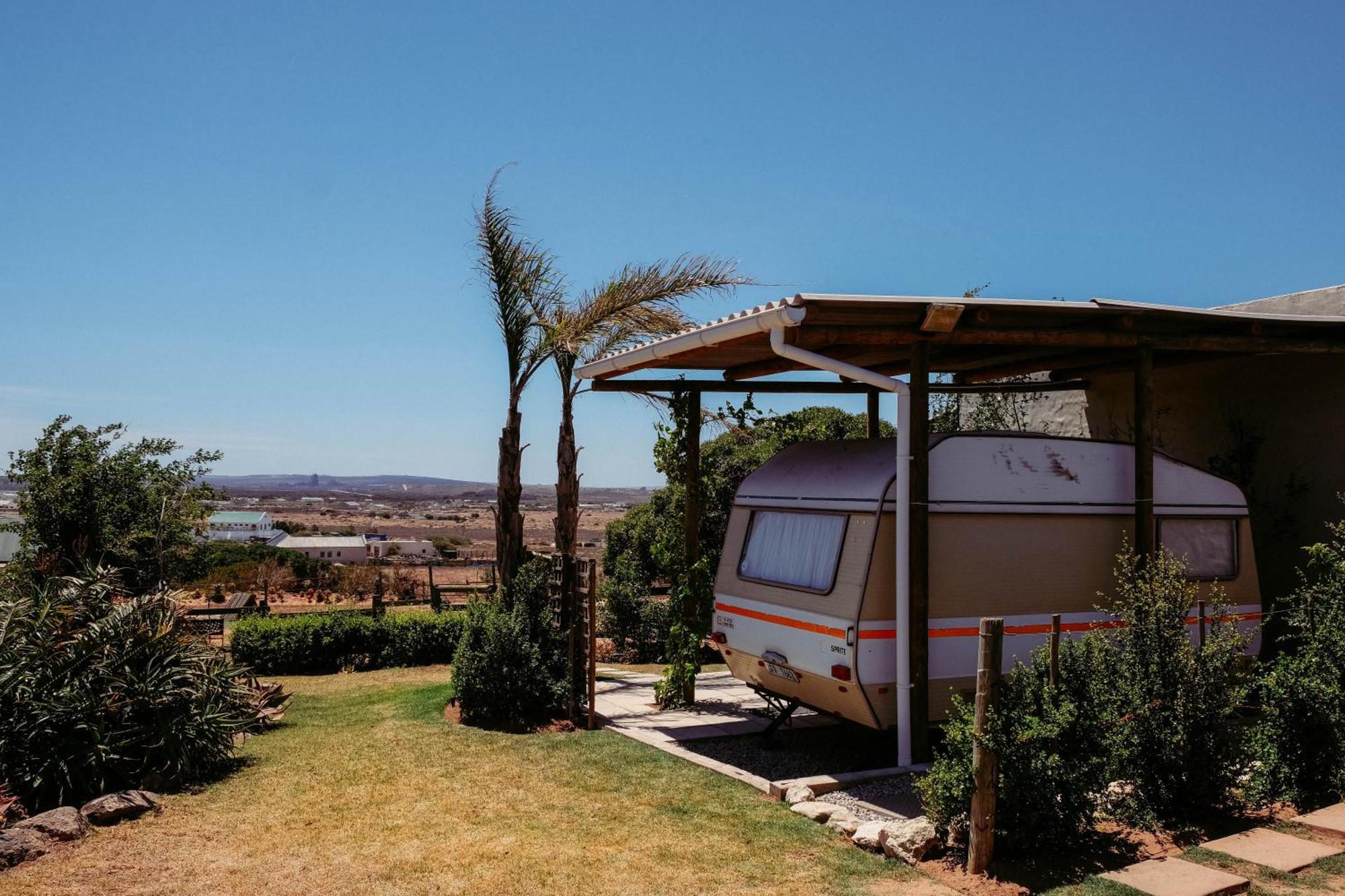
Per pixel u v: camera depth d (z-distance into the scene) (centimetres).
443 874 537
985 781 524
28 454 1482
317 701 1129
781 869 544
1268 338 876
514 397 1134
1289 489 998
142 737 726
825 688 769
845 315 689
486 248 1140
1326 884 505
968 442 774
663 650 1552
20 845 555
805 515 816
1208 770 601
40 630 724
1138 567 798
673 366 958
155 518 1525
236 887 513
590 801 682
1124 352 941
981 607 766
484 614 1001
